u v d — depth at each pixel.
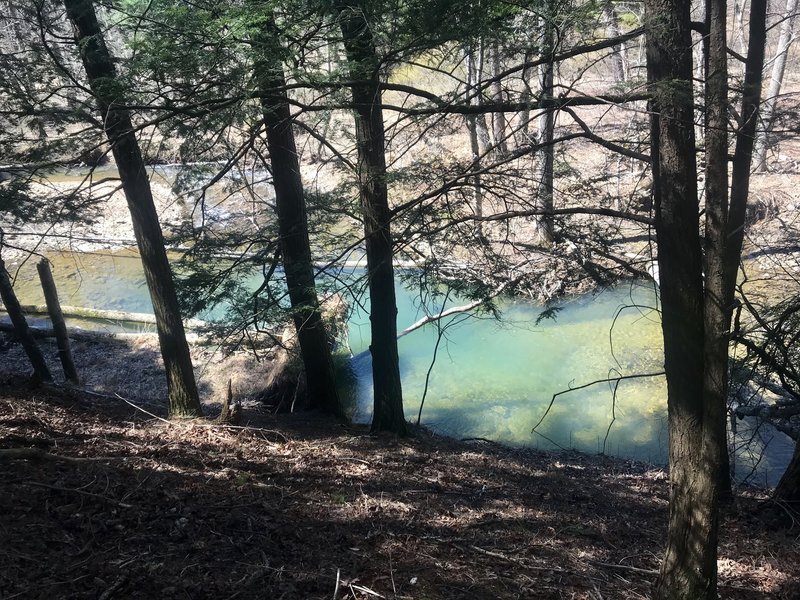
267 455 8.49
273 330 12.38
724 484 8.41
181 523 5.69
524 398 14.12
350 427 11.63
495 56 7.12
